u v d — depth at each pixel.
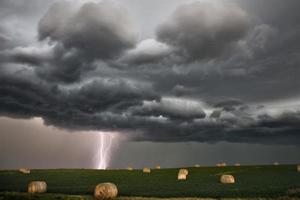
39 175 62.00
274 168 70.12
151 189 39.44
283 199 28.78
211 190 37.03
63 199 29.47
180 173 55.06
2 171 70.69
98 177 58.53
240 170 67.88
